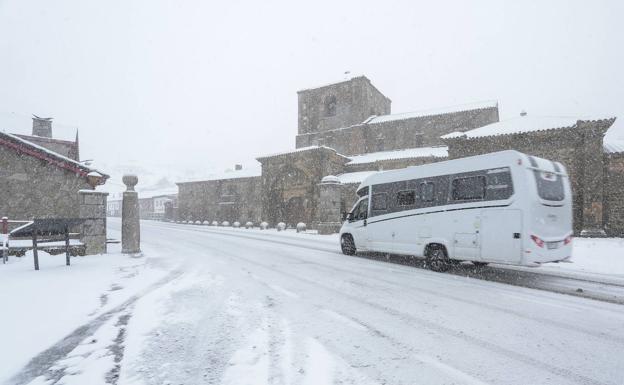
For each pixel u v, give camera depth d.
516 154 8.02
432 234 9.62
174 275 8.05
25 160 13.47
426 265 10.05
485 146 23.86
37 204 13.59
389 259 11.57
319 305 5.58
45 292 6.18
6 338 4.03
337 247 15.31
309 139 42.38
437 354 3.72
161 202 64.81
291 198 33.69
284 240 18.91
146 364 3.38
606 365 3.51
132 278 7.62
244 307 5.39
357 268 9.48
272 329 4.41
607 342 4.15
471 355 3.71
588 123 20.27
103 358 3.52
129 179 12.33
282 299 5.92
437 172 9.80
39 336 4.10
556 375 3.27
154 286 6.84
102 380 3.06
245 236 22.11
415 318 4.99
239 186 45.22
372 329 4.48
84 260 10.25
